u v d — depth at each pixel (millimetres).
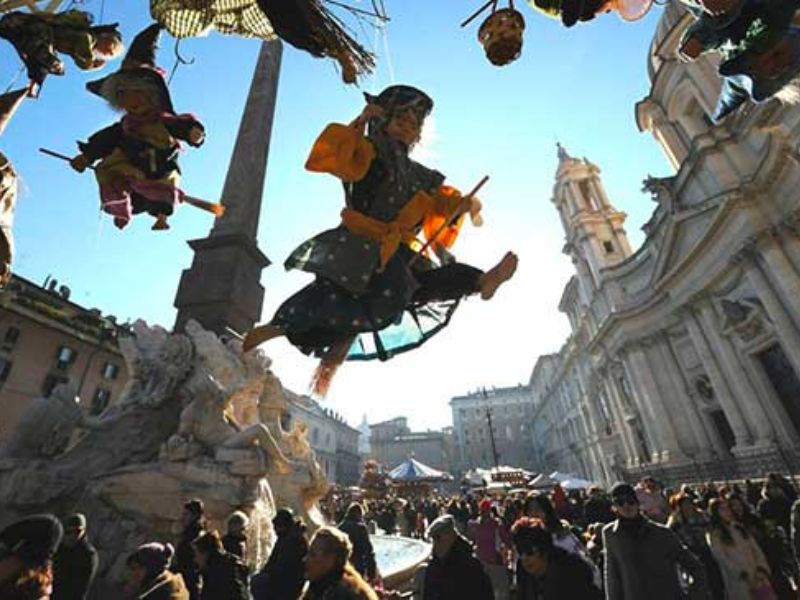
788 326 21250
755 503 11359
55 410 7629
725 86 2711
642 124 35938
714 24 2328
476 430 95125
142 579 3359
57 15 2166
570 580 3127
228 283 9414
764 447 22609
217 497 6281
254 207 10766
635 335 35188
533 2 2070
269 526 6750
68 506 6500
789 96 2342
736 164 24828
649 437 33688
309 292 1749
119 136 2303
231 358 8492
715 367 27453
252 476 6613
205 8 2012
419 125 2020
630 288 38281
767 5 2199
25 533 2156
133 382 8641
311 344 1730
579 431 57219
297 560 4133
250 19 2072
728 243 24641
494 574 7949
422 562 7172
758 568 4652
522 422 93875
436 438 93312
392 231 1747
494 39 1940
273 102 12641
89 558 3713
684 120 31250
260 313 10359
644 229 36406
